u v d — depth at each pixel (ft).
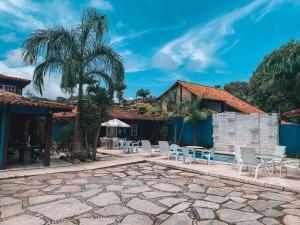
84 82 49.42
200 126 82.64
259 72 126.41
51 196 24.22
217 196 24.81
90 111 49.21
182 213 20.10
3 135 37.60
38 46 45.98
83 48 48.83
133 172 37.47
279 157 36.14
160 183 30.17
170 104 93.20
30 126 55.26
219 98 101.71
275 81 75.72
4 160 37.45
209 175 35.19
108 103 50.34
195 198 24.06
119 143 72.95
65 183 29.68
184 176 34.78
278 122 64.95
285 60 70.38
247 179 30.83
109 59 49.08
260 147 67.41
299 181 29.86
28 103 37.86
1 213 19.77
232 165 42.19
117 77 49.67
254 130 68.59
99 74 50.24
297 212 20.39
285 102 118.52
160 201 23.03
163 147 50.60
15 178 32.35
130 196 24.49
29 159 43.96
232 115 73.87
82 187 27.84
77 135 47.60
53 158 51.31
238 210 20.84
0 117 39.63
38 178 32.42
